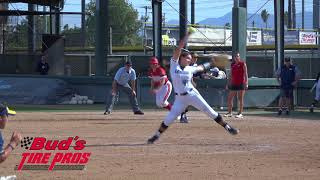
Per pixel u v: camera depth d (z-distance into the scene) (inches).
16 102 2357.3
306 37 5177.2
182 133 1233.4
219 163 874.1
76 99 2390.5
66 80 2433.6
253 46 4323.3
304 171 818.8
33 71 3073.3
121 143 1071.6
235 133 1074.1
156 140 1072.8
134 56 3299.7
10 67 3090.6
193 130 1291.8
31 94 2359.7
